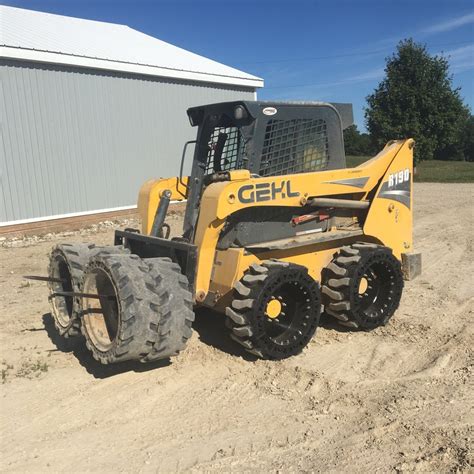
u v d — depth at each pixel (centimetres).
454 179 2603
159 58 1494
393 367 470
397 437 358
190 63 1575
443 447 343
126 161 1373
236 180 457
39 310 650
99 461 338
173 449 350
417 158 3194
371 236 573
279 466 330
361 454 340
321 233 545
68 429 376
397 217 593
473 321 577
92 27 1688
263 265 467
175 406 406
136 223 1364
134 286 404
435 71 3111
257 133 484
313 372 458
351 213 570
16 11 1577
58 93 1207
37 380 452
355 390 427
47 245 1119
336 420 382
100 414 396
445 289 706
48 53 1162
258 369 465
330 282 528
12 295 721
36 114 1170
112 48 1424
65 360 494
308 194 506
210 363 479
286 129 506
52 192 1213
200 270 470
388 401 407
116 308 447
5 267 909
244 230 485
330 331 556
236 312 454
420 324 573
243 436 364
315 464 331
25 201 1164
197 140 535
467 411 388
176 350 424
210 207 453
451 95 3125
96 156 1300
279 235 512
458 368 462
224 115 509
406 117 3128
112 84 1320
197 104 1548
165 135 1467
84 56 1232
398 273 557
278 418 387
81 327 460
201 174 529
